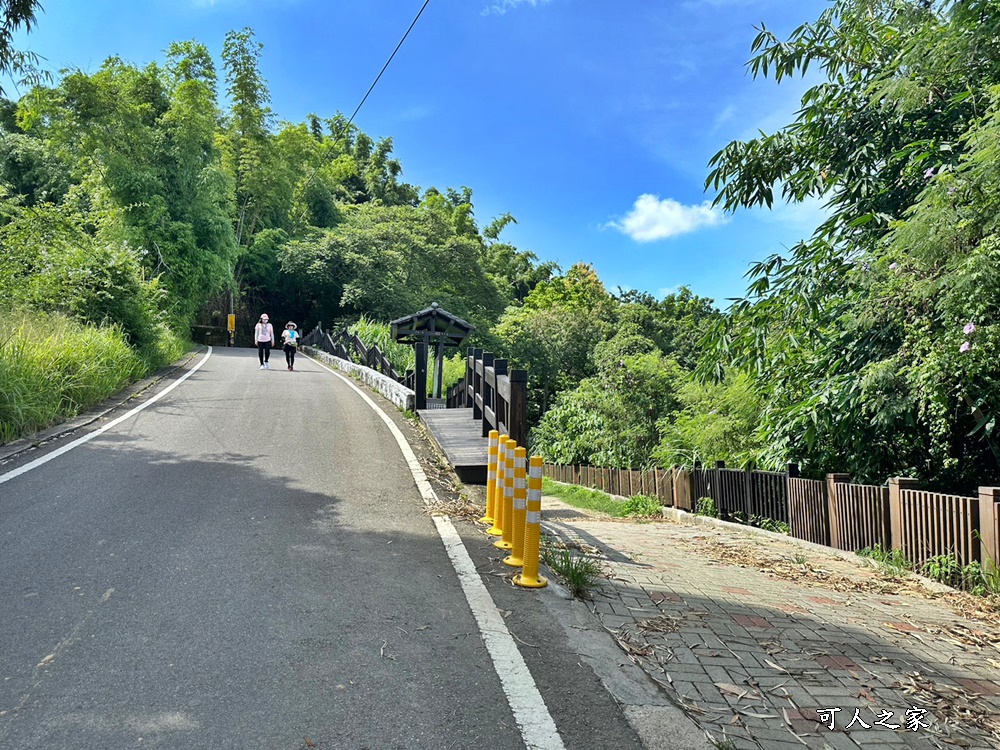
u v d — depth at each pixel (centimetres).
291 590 452
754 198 966
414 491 768
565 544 666
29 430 968
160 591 441
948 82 825
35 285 1717
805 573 677
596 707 325
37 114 2594
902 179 870
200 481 742
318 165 4997
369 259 3925
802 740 312
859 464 924
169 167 2891
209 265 2953
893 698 362
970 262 625
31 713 300
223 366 2141
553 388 4244
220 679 335
